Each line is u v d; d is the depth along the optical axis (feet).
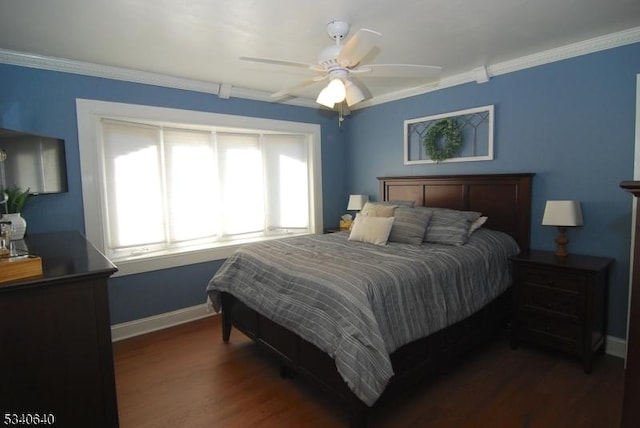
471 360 9.06
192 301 12.39
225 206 13.84
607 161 9.17
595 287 8.27
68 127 9.86
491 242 9.95
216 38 8.37
